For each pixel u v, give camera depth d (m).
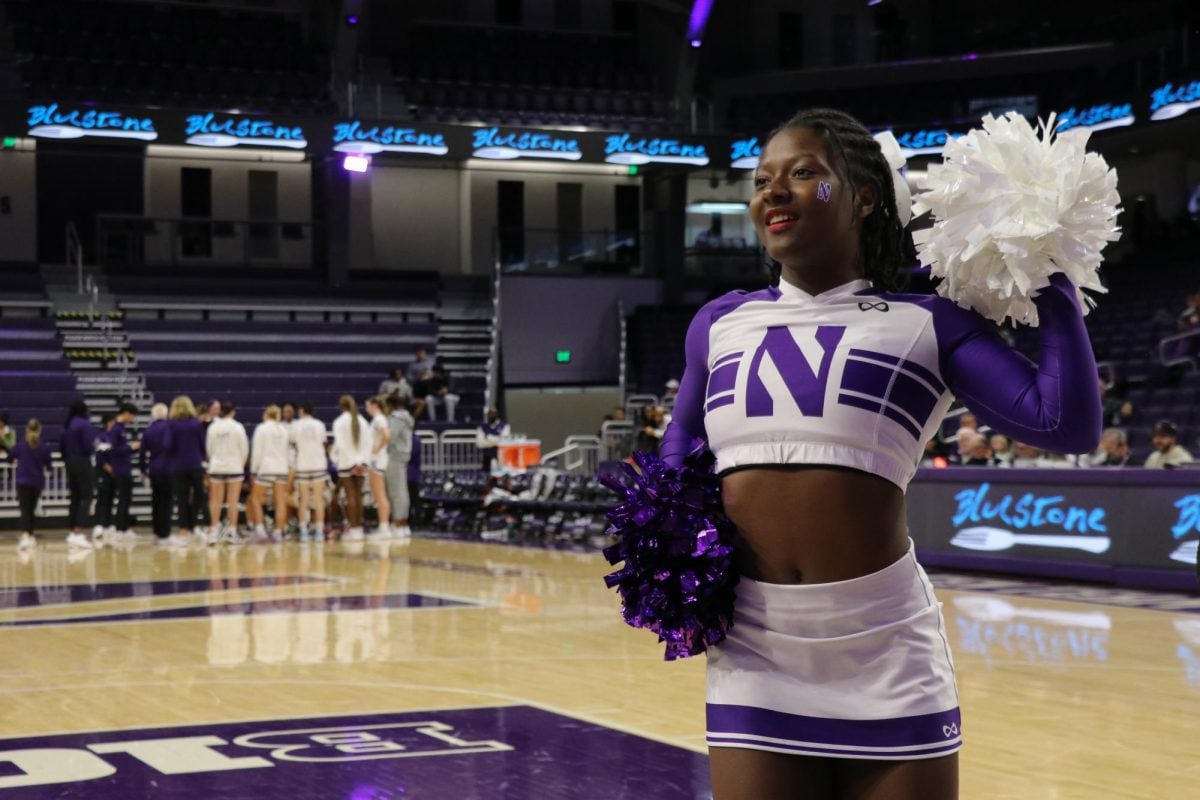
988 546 11.87
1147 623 8.55
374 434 17.16
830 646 2.02
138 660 7.16
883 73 28.45
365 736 5.09
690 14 27.41
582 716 5.48
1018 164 1.93
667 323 26.20
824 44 30.47
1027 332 19.05
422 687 6.23
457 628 8.42
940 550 12.30
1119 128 22.97
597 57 30.00
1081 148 1.93
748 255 27.78
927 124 25.14
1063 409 1.91
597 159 24.84
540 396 26.52
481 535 17.72
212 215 27.62
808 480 2.03
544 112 27.44
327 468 17.55
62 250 29.30
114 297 24.42
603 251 27.22
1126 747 4.91
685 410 2.24
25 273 24.70
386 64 27.69
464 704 5.78
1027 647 7.50
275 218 27.98
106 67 25.44
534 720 5.40
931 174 2.02
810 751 2.03
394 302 26.16
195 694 6.09
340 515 18.75
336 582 11.54
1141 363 18.44
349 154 23.97
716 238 27.77
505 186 29.14
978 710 5.65
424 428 22.30
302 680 6.46
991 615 9.01
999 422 2.00
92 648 7.64
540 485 17.19
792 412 2.04
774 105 28.72
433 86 27.19
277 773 4.48
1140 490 10.69
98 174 29.48
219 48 26.80
